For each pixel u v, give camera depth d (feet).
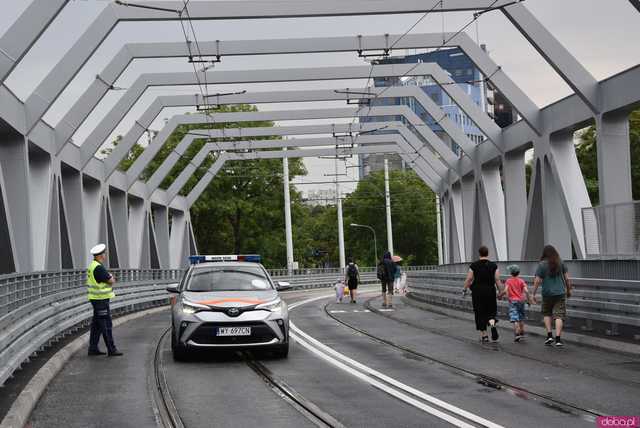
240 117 126.62
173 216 170.60
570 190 81.10
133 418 30.35
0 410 29.27
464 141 116.06
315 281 203.82
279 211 250.16
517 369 40.42
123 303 91.20
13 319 39.83
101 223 111.04
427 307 94.07
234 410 31.53
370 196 335.47
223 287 50.72
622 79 65.98
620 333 49.80
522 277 66.54
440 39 86.58
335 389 36.01
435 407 30.91
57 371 43.50
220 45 88.53
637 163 163.73
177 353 47.42
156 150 125.80
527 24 70.64
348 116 127.54
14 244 69.67
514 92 83.92
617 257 59.98
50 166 86.48
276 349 48.60
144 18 76.84
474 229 118.42
